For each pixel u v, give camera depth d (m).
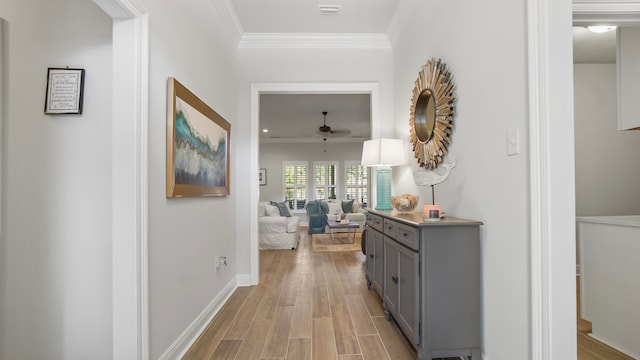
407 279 1.91
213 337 2.24
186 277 2.09
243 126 3.64
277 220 5.74
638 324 1.95
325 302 2.93
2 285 1.58
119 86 1.48
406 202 2.36
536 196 1.34
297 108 6.38
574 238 1.31
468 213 1.94
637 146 3.77
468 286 1.76
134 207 1.47
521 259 1.45
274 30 3.55
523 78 1.44
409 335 1.88
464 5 1.98
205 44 2.52
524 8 1.43
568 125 1.32
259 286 3.46
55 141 1.61
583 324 2.43
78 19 1.63
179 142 1.92
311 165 10.00
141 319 1.50
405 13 3.08
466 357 1.85
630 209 3.74
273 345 2.11
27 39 1.60
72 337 1.61
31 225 1.60
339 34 3.64
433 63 2.39
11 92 1.58
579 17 1.65
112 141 1.49
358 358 1.94
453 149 2.14
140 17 1.51
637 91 2.17
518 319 1.47
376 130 3.70
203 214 2.44
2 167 1.57
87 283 1.61
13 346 1.59
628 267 2.01
